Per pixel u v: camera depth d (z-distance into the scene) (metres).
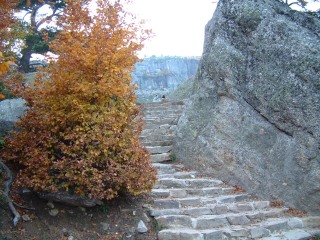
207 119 8.66
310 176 6.80
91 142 5.78
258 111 7.69
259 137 7.65
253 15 7.80
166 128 10.39
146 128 10.68
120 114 6.05
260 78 7.57
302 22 7.62
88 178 5.50
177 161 9.05
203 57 9.16
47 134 5.85
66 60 6.03
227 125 8.16
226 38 8.29
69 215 5.88
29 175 5.81
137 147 6.15
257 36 7.68
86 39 6.20
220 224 6.30
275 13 7.74
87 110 5.88
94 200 5.96
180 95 17.17
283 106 7.18
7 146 6.42
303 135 6.91
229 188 7.73
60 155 5.97
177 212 6.43
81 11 6.23
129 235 5.81
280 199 7.25
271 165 7.41
